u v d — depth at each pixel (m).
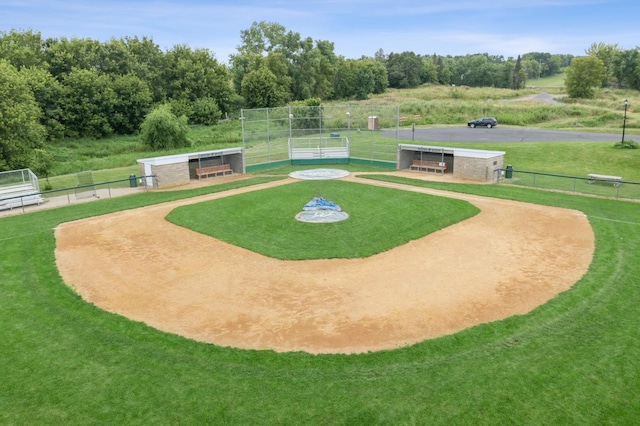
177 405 10.11
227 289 16.20
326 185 32.38
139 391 10.62
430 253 19.22
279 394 10.46
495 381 10.72
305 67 109.94
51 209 27.86
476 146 44.72
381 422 9.48
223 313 14.45
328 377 11.08
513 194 28.75
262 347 12.48
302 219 24.22
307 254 19.31
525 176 34.84
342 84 121.12
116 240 21.73
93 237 22.23
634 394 10.17
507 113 72.69
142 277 17.41
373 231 22.09
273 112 39.62
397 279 16.70
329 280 16.77
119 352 12.31
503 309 14.28
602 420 9.43
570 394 10.21
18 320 14.16
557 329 12.98
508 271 17.22
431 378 10.91
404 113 78.44
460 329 13.16
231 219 24.61
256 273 17.55
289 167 40.62
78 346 12.64
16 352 12.37
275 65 98.81
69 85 69.06
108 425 9.53
